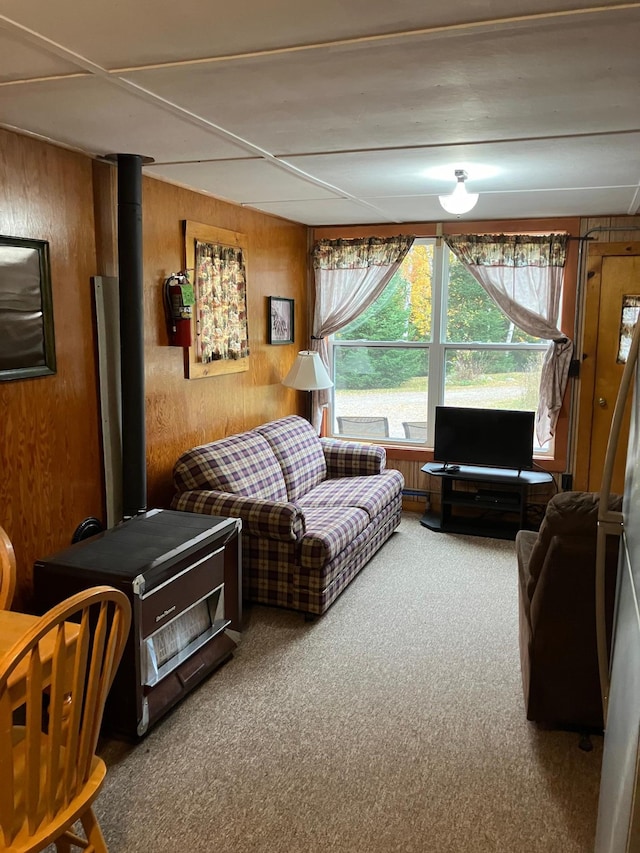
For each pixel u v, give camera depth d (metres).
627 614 1.47
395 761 2.42
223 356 4.29
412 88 2.12
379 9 1.56
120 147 2.91
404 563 4.36
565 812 2.17
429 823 2.12
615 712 1.53
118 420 3.34
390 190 3.92
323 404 5.61
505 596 3.84
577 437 5.07
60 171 2.91
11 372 2.70
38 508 2.91
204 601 2.99
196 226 3.92
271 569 3.56
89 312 3.14
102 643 1.59
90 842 1.72
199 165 3.26
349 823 2.12
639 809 1.14
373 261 5.35
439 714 2.71
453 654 3.19
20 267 2.71
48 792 1.49
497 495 5.03
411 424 5.66
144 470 3.29
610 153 2.98
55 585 2.54
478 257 5.05
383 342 5.61
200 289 4.00
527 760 2.43
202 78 2.04
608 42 1.75
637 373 1.53
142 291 3.21
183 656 2.77
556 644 2.46
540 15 1.59
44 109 2.36
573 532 2.40
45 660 1.69
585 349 4.98
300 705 2.76
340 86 2.11
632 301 4.84
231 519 3.13
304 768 2.38
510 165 3.23
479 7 1.55
